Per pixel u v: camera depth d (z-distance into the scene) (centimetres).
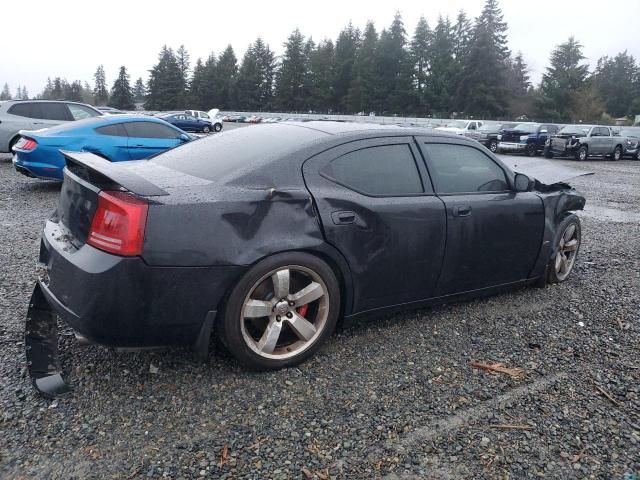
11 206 768
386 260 331
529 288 470
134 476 217
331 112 8250
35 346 303
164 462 226
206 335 275
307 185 303
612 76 8906
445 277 368
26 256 511
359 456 235
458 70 6544
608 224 822
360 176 327
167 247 255
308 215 296
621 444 251
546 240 436
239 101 9062
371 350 336
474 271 385
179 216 259
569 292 465
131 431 245
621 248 649
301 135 335
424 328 374
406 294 352
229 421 256
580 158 2317
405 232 337
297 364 310
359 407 272
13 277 446
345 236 310
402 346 344
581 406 282
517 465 233
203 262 263
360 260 320
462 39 6825
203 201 267
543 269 449
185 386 284
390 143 348
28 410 257
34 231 618
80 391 275
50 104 1195
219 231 268
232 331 281
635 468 234
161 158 367
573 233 486
